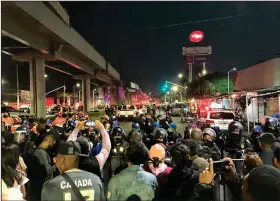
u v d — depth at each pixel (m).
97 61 51.44
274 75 30.25
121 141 5.85
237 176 4.27
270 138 4.96
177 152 4.02
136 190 3.50
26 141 6.48
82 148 5.28
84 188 3.09
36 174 5.34
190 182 3.96
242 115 24.97
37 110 35.53
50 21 26.19
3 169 3.38
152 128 11.93
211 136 6.86
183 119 38.28
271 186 2.90
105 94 90.31
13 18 22.48
